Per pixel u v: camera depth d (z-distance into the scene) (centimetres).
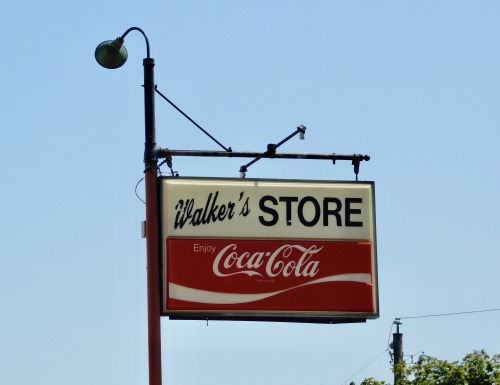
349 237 2023
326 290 2003
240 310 1970
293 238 2008
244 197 2006
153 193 1933
